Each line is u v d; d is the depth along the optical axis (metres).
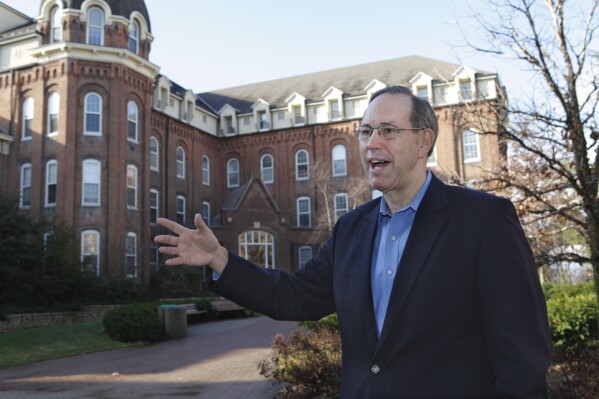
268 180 43.56
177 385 10.52
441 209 2.08
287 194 42.69
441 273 1.94
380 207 2.36
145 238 31.12
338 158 41.84
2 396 9.93
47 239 24.69
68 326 19.61
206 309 23.22
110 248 28.78
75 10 29.69
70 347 15.84
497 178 7.79
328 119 42.34
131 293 27.91
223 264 2.43
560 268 22.62
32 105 30.16
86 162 29.19
